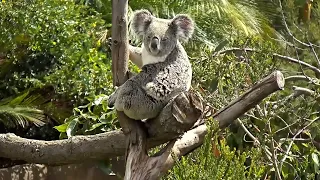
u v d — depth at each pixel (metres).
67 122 6.40
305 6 8.49
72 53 7.58
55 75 7.38
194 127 4.52
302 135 7.04
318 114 6.56
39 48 7.62
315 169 5.66
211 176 3.90
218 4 9.89
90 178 6.80
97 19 8.44
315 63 7.70
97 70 7.52
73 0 8.44
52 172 6.92
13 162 7.21
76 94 7.33
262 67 5.18
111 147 5.07
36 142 5.42
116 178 6.77
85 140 5.20
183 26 4.68
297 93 5.84
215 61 5.67
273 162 5.17
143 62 4.70
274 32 10.26
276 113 5.36
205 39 9.32
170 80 4.41
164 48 4.55
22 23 7.53
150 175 4.18
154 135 4.39
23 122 7.29
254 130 6.27
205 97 5.33
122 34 4.27
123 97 4.27
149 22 4.69
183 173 3.97
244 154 4.09
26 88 7.61
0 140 5.50
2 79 7.66
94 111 6.35
